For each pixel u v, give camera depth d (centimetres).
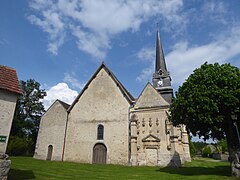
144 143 2184
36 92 3459
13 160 1973
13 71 1005
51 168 1550
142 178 1222
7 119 880
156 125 2212
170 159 2030
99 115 2514
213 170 1622
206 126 1350
